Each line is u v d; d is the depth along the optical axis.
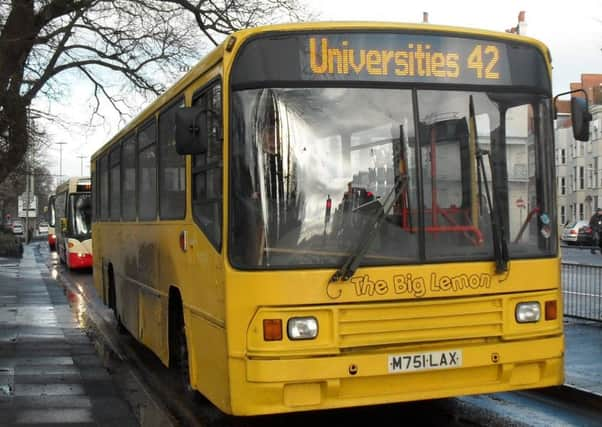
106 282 12.93
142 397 8.23
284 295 5.33
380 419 7.07
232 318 5.41
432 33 5.87
